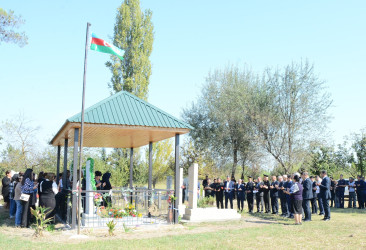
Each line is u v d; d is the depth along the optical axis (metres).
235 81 27.36
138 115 11.48
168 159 27.80
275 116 24.23
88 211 11.48
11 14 16.81
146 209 13.52
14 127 27.48
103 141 15.36
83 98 9.95
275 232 10.33
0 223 11.91
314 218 13.84
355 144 25.67
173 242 8.70
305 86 23.92
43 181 11.54
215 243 8.60
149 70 28.75
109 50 10.84
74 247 7.96
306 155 23.69
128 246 8.12
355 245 8.38
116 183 23.80
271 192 15.68
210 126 28.48
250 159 25.80
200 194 21.45
